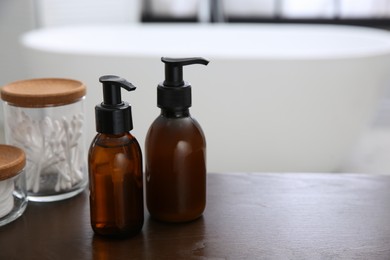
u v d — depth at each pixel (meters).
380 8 2.89
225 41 2.60
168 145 0.63
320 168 2.13
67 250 0.61
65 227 0.66
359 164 2.38
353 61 1.96
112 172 0.61
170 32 2.62
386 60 2.04
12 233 0.65
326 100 1.99
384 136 2.76
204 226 0.66
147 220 0.67
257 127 2.02
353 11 2.91
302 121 2.02
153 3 2.94
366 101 2.07
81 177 0.74
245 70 1.94
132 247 0.62
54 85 0.74
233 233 0.64
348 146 2.13
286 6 2.93
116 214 0.62
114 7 2.79
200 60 0.62
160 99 0.63
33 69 2.14
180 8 2.93
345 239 0.63
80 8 2.72
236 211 0.69
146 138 0.65
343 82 1.98
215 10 2.81
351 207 0.70
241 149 2.05
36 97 0.69
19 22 2.66
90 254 0.60
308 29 2.51
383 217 0.67
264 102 1.98
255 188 0.75
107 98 0.60
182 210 0.65
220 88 1.96
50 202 0.72
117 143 0.61
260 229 0.65
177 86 0.62
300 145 2.06
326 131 2.05
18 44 2.69
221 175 0.79
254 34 2.57
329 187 0.75
